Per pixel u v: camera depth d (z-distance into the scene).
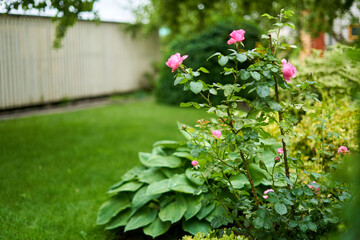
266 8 7.77
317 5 6.82
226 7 9.38
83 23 10.61
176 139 6.14
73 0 4.91
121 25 11.87
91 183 4.26
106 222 3.00
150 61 13.19
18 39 8.95
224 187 2.49
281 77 1.96
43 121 7.75
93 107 9.88
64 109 9.61
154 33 13.20
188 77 1.94
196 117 7.95
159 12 10.00
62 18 5.19
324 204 2.11
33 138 6.23
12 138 6.21
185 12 9.75
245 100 2.02
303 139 3.19
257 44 2.21
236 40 2.00
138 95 11.75
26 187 4.12
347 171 1.78
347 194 1.97
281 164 2.31
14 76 8.96
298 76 3.98
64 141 6.07
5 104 8.83
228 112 1.99
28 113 8.94
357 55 1.67
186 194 2.76
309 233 2.10
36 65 9.43
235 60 2.00
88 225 3.23
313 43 7.26
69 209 3.54
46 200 3.78
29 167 4.76
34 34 9.30
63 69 10.14
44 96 9.69
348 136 2.81
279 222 2.06
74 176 4.45
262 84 1.88
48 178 4.37
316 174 2.16
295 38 6.63
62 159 5.10
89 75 10.96
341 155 2.27
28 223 3.27
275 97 2.12
